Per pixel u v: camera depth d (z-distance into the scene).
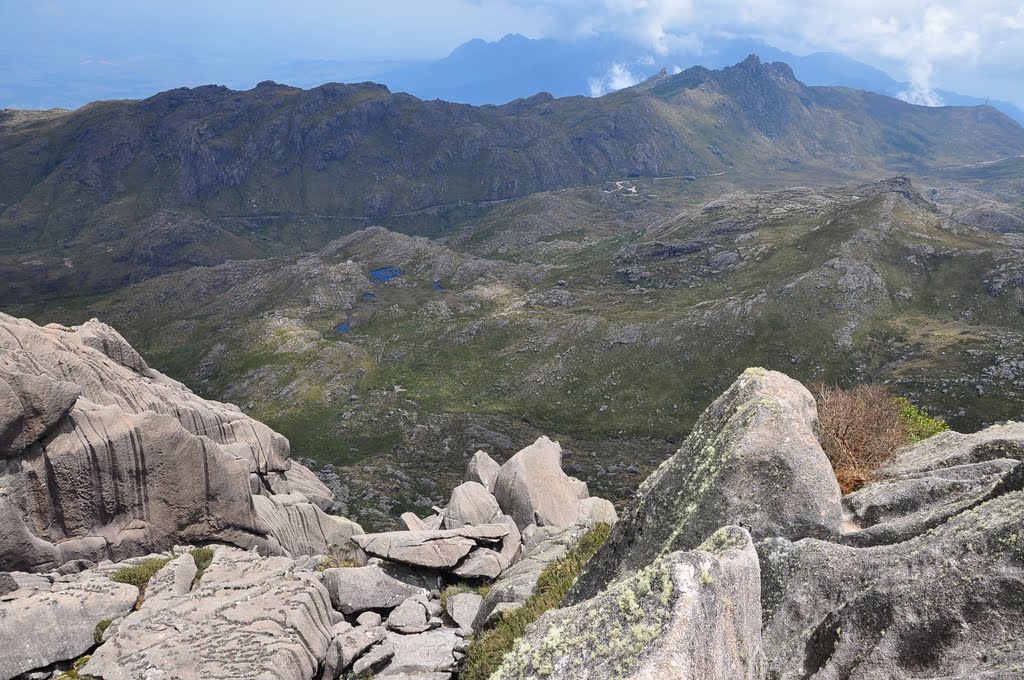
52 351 38.12
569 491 43.16
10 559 27.61
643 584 6.73
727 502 9.80
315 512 42.38
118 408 33.69
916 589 6.74
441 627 20.16
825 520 9.46
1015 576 6.14
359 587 21.59
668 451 157.38
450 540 26.20
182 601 19.77
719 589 6.70
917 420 25.84
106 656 17.39
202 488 35.00
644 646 6.00
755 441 10.16
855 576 7.88
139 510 33.12
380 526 111.75
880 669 6.46
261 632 18.14
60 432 31.25
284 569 22.28
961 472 12.34
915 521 9.07
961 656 6.00
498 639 14.94
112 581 21.12
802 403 11.43
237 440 51.91
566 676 6.18
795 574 8.45
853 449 17.55
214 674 16.55
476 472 46.16
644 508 11.23
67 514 31.06
